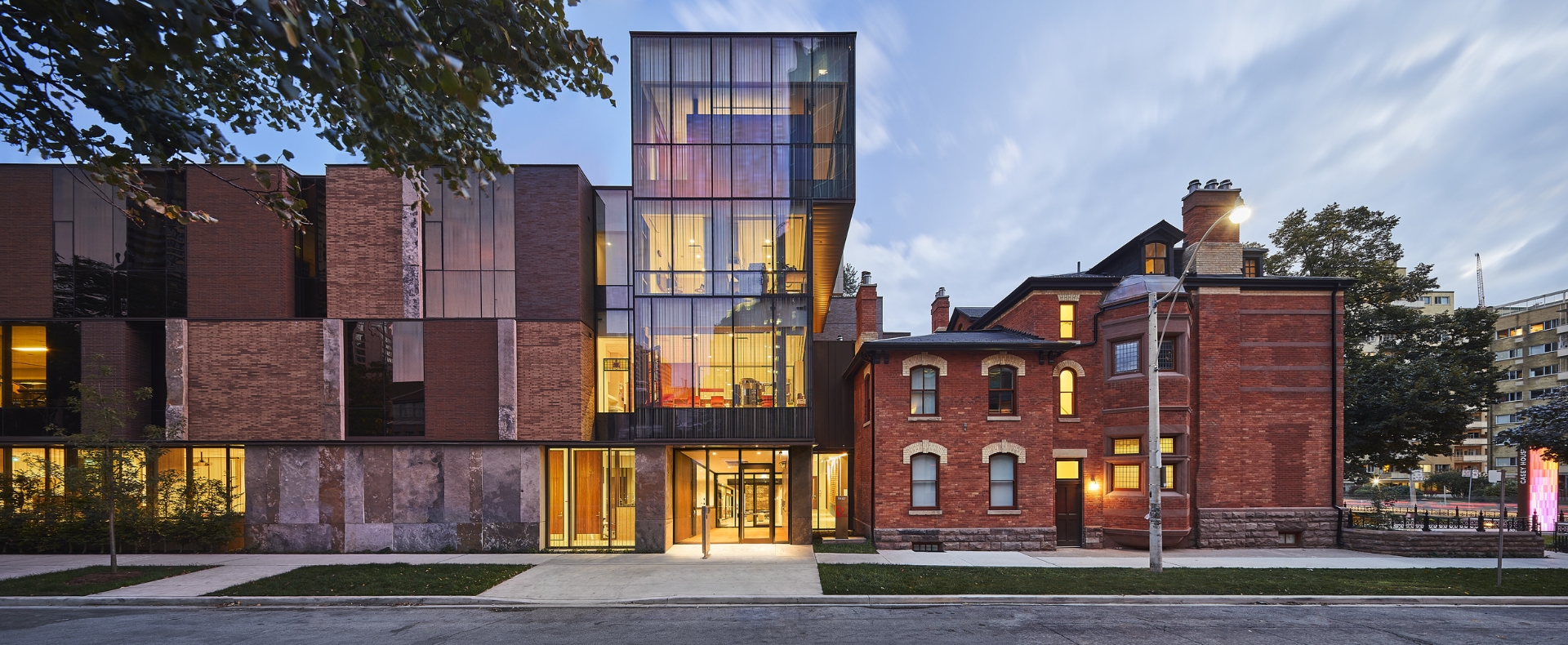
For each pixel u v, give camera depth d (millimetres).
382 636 10078
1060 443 20438
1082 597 12461
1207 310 20266
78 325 18438
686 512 20516
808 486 19703
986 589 12969
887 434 19531
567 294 19000
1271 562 16875
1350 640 10133
